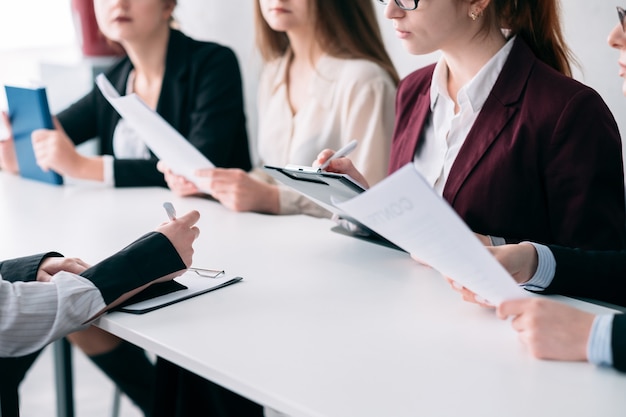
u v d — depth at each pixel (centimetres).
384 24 291
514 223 161
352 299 138
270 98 258
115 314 133
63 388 218
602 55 232
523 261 136
